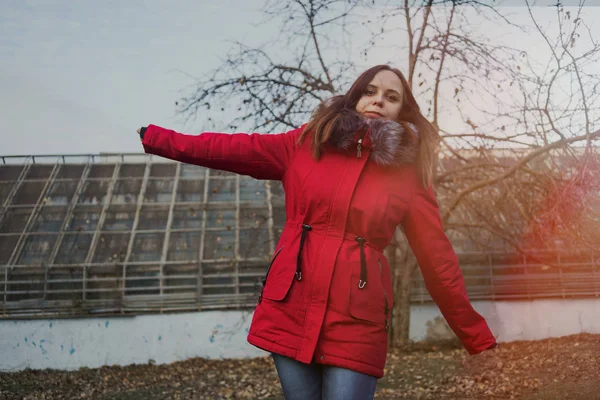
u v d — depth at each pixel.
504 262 17.00
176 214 19.03
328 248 2.04
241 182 19.62
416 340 15.38
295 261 2.06
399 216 2.15
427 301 15.62
